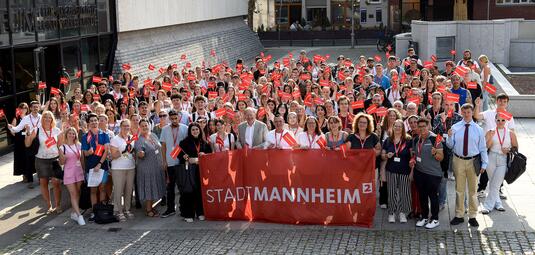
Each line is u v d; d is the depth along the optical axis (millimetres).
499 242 11359
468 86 16406
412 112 13477
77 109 15891
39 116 15820
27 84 21547
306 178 12430
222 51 41781
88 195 13461
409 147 12109
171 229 12773
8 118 20438
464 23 35406
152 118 15719
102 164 13266
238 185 12898
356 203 12273
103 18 27766
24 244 12328
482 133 11969
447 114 13414
